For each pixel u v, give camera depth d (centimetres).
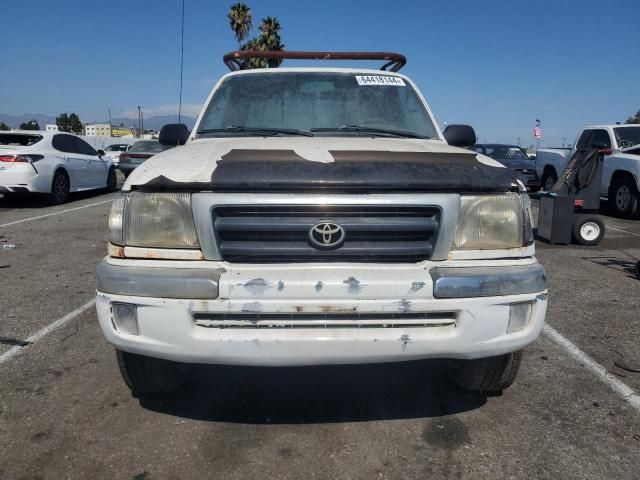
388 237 244
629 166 1081
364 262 244
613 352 378
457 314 240
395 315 238
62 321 434
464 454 258
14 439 268
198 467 248
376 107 384
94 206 1193
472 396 316
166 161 265
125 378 292
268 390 322
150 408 300
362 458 255
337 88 393
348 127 365
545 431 278
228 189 239
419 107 395
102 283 242
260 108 379
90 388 322
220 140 335
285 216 239
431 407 303
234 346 234
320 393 319
